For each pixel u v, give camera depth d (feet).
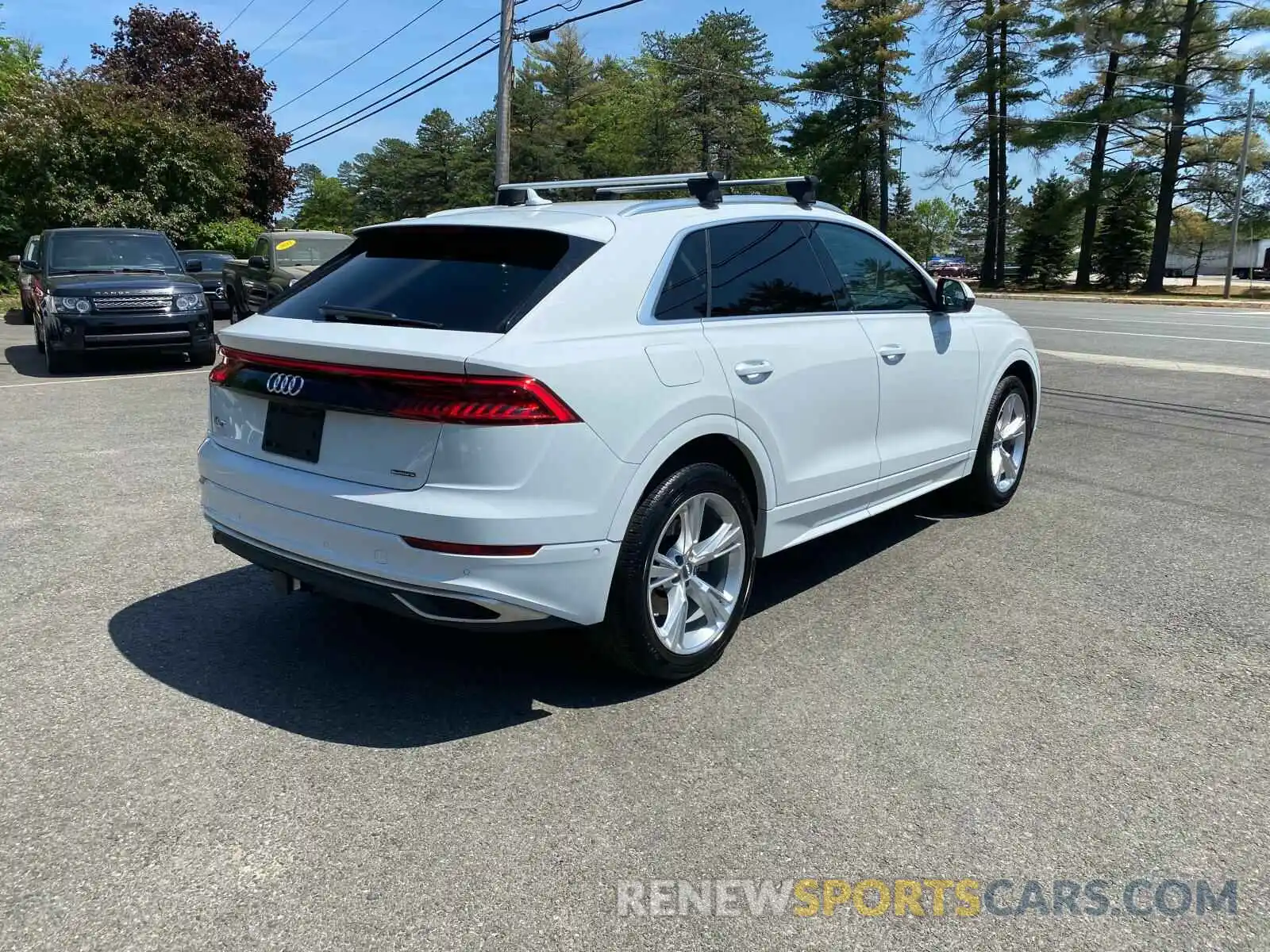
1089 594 15.01
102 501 19.67
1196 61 130.31
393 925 7.74
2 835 8.80
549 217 11.96
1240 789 9.70
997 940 7.64
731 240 13.01
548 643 13.32
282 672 12.23
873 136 183.21
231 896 8.04
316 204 329.52
